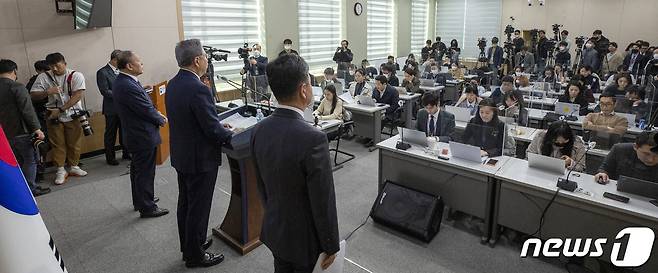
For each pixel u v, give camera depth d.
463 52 11.71
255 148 1.36
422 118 3.59
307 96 1.30
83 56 4.36
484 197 2.66
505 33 10.11
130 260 2.49
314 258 1.37
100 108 4.58
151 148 2.91
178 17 5.14
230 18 6.50
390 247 2.66
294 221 1.32
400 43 10.36
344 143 5.18
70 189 3.61
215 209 3.20
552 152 2.74
